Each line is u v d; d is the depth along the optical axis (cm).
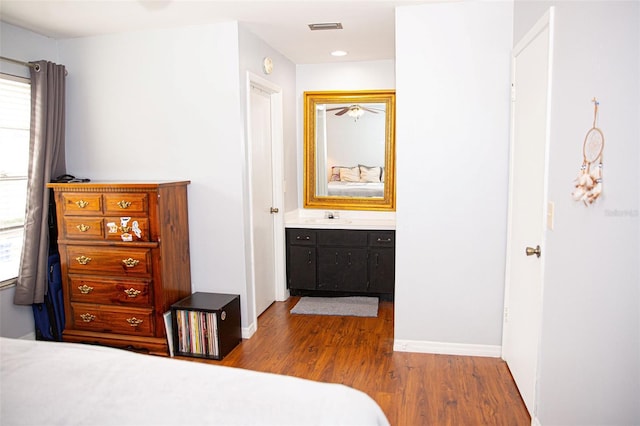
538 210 226
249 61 348
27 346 165
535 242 231
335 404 127
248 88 344
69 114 364
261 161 398
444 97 296
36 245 325
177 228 331
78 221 321
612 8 146
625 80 141
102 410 124
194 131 340
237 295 343
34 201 325
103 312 326
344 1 283
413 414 240
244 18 315
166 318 315
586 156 165
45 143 331
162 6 287
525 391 246
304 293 467
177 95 340
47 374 142
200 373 143
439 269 309
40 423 120
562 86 190
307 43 387
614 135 146
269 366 301
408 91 300
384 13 308
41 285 327
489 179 295
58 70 345
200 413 122
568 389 184
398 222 311
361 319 393
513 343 277
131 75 348
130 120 352
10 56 321
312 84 472
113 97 354
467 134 295
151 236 310
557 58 196
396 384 273
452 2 287
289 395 130
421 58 296
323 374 288
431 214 306
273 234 439
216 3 283
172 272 325
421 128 301
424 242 309
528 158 246
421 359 307
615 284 149
